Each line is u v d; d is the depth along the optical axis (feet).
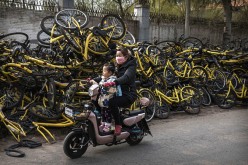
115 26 26.96
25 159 16.62
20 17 37.81
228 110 29.99
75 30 24.80
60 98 21.04
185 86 28.14
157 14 54.24
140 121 19.36
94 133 17.04
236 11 74.02
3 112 20.77
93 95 17.24
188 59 30.81
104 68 17.57
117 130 17.62
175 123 24.59
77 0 46.11
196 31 61.41
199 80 30.53
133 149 18.60
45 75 20.84
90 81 18.08
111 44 26.20
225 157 17.51
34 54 25.64
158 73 27.71
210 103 31.17
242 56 33.96
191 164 16.52
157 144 19.52
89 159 16.94
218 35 65.98
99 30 24.81
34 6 38.99
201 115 27.55
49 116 20.58
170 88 27.99
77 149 16.94
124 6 59.21
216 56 34.27
